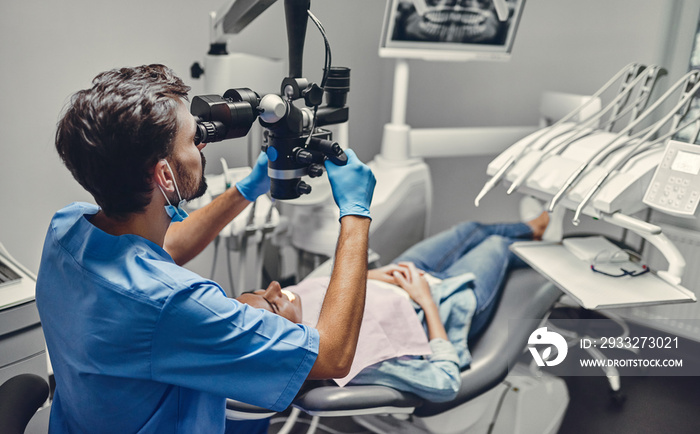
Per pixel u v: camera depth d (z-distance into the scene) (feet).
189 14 5.91
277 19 6.59
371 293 5.01
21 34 4.89
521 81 8.34
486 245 6.34
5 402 2.87
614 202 4.65
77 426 2.71
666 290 4.80
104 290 2.36
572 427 5.70
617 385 6.21
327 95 3.29
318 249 6.30
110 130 2.27
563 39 7.91
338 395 4.02
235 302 2.50
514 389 6.17
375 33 7.88
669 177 4.67
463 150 7.35
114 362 2.36
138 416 2.52
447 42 6.40
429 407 4.58
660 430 5.75
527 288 6.07
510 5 6.33
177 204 2.61
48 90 5.16
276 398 2.53
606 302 4.56
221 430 2.80
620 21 7.44
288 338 2.52
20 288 4.32
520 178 5.18
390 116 8.59
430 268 6.42
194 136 2.63
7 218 5.20
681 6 7.00
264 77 5.68
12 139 5.06
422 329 4.82
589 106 6.40
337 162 3.05
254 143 6.24
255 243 6.50
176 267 2.50
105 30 5.37
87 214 2.64
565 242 5.61
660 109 7.30
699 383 6.55
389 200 6.86
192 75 5.54
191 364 2.38
